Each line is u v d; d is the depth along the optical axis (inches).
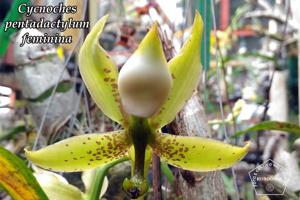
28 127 14.7
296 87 20.7
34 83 12.9
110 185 12.1
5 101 18.5
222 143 6.9
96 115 13.5
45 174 8.9
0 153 6.5
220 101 9.5
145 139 7.1
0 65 18.4
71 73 13.8
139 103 6.3
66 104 13.0
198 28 6.9
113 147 7.1
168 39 8.4
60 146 6.9
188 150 7.1
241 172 13.0
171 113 7.1
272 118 20.4
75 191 8.8
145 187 7.0
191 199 8.0
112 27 17.5
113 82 7.0
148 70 6.1
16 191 6.8
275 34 21.5
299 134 9.4
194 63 7.0
